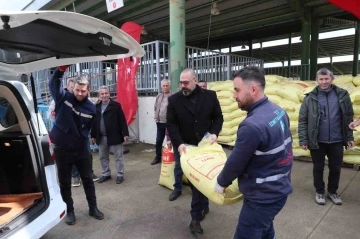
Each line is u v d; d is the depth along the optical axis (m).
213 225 2.75
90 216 2.98
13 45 1.88
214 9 7.86
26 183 2.25
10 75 2.37
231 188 1.86
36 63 2.36
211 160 2.16
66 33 1.66
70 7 8.92
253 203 1.61
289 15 9.27
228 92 5.59
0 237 1.67
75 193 3.64
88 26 1.64
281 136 1.59
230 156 1.59
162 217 2.95
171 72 5.23
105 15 10.04
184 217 2.94
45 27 1.53
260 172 1.58
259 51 15.67
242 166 1.55
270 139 1.54
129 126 6.73
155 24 11.12
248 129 1.52
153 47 6.25
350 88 4.34
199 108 2.54
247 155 1.53
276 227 2.67
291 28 10.95
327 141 3.05
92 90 6.99
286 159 1.62
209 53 7.45
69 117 2.63
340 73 19.61
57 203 2.18
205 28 11.27
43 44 1.91
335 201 3.12
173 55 5.18
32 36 1.71
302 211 2.98
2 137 2.22
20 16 1.28
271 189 1.58
